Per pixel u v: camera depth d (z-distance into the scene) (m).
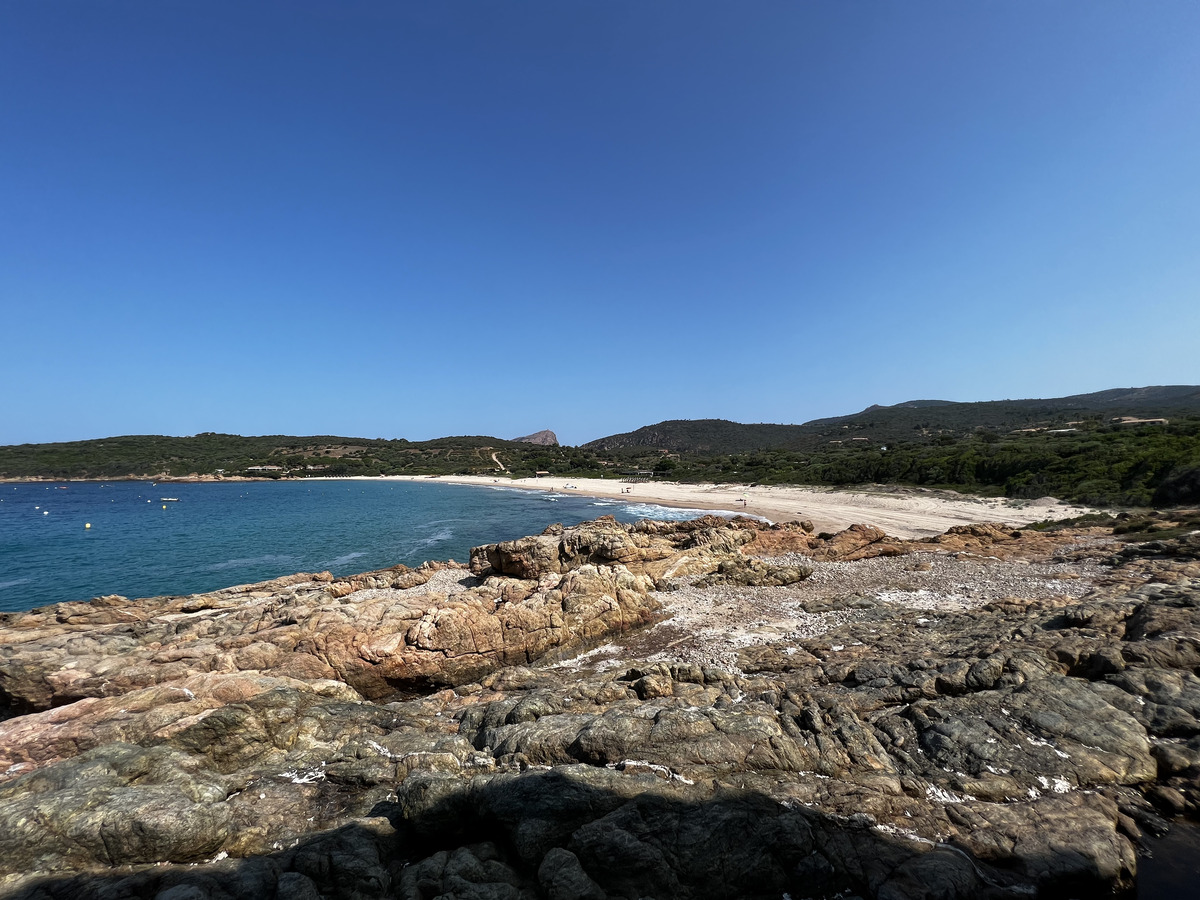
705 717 9.09
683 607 20.30
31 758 8.95
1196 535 21.48
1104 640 11.70
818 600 19.88
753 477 92.06
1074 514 38.75
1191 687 9.71
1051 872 6.58
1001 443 69.00
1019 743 8.82
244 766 9.17
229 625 17.27
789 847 6.59
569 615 17.28
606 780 7.49
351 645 14.85
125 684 13.12
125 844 6.73
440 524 59.47
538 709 10.34
